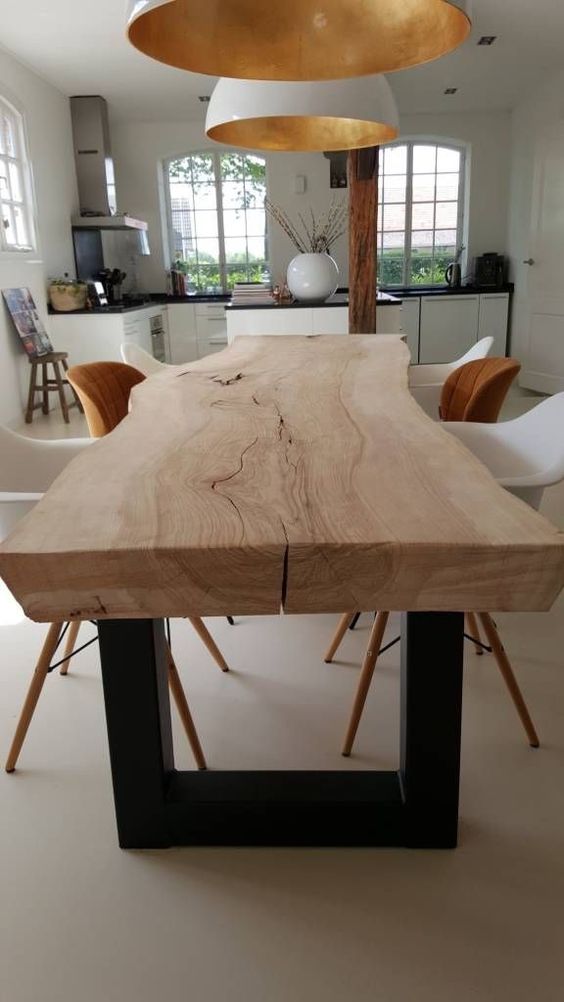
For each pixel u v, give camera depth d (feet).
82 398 9.10
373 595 3.73
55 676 8.01
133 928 4.95
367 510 4.14
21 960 4.74
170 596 3.74
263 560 3.67
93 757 6.66
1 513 6.60
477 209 28.89
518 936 4.81
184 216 29.84
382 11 5.49
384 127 9.17
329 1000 4.42
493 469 8.27
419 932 4.86
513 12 17.58
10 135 20.75
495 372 8.95
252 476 4.84
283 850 5.60
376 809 5.50
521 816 5.85
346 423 6.44
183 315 28.81
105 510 4.22
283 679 7.84
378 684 7.69
